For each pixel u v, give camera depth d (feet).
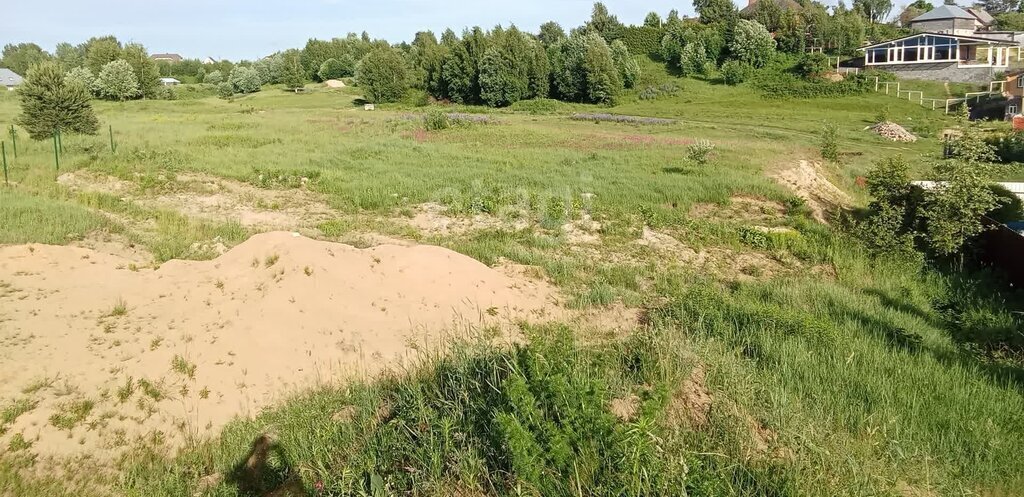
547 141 83.15
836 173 70.08
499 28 180.55
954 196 40.27
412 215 45.73
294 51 259.19
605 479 13.75
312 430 18.19
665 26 218.18
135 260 33.14
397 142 79.30
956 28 218.18
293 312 24.77
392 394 19.88
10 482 15.99
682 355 21.74
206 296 25.54
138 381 20.13
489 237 41.42
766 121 122.62
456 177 56.34
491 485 14.60
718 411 18.03
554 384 15.51
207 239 38.47
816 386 21.35
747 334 25.61
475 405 17.22
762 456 16.40
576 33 196.44
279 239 28.78
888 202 42.91
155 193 49.55
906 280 38.40
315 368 22.52
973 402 21.08
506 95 167.53
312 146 73.67
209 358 21.89
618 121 120.88
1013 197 50.01
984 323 30.66
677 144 80.79
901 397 20.94
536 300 30.53
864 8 270.05
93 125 81.92
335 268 27.45
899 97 149.48
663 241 43.01
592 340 25.93
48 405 18.49
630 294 32.19
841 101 148.87
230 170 56.34
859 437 18.57
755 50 182.70
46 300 23.99
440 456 15.47
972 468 17.67
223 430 18.98
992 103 132.98
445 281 29.09
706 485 13.75
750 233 43.62
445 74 178.29
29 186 48.65
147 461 17.52
